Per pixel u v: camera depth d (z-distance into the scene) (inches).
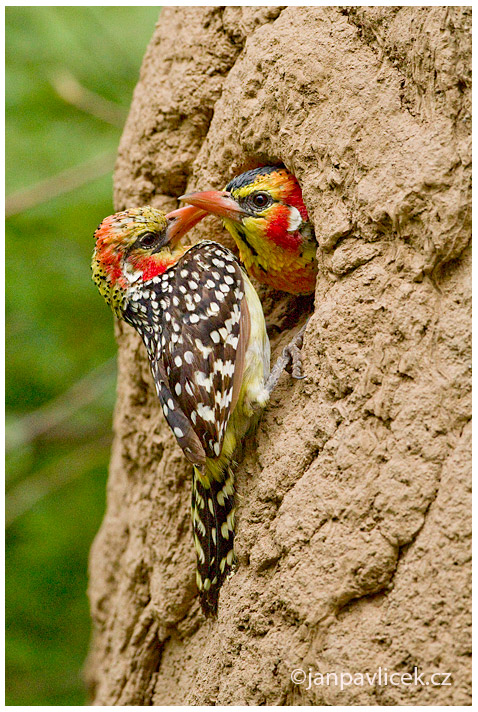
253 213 291.9
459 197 232.2
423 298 237.9
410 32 252.5
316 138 277.0
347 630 231.3
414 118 251.0
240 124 309.3
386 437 238.4
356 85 267.1
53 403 582.2
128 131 385.1
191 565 340.5
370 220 255.1
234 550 277.6
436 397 229.1
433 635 215.6
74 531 609.9
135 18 534.9
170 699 342.3
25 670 581.0
